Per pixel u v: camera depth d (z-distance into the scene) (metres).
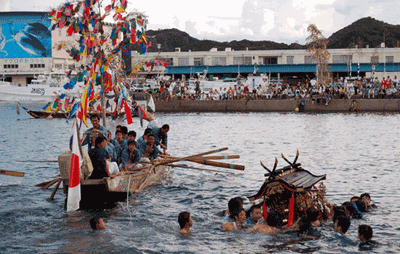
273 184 9.49
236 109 53.75
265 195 9.69
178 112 53.50
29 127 35.62
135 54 77.25
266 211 9.61
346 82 53.41
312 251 8.13
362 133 28.44
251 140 25.47
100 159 11.48
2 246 8.45
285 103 52.44
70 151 12.12
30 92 64.94
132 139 13.03
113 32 14.70
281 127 33.38
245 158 18.95
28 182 14.17
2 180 14.43
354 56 81.81
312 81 54.97
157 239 8.82
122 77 16.23
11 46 87.25
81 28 14.12
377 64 77.44
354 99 49.81
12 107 62.94
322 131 30.00
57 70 67.25
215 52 86.81
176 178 14.72
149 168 13.48
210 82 60.81
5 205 11.34
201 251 8.18
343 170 15.75
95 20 14.23
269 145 23.11
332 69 80.38
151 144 14.41
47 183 12.80
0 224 9.77
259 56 86.69
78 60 14.66
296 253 8.05
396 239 8.68
